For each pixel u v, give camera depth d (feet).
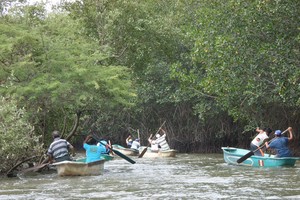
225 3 79.77
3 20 71.56
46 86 62.13
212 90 83.05
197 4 109.09
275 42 71.36
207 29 81.71
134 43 104.32
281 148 71.97
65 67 66.39
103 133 151.53
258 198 41.04
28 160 63.16
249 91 79.30
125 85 72.23
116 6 102.58
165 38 109.50
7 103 59.98
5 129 58.39
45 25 69.36
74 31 75.56
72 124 80.38
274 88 81.00
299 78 68.95
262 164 71.36
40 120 72.49
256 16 72.23
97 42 92.89
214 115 122.62
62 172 59.77
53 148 61.52
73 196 43.62
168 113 136.36
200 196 42.45
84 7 101.09
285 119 106.52
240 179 55.31
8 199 42.39
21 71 64.34
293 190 45.88
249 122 108.06
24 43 65.46
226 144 129.39
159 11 127.44
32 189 48.83
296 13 69.21
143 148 109.09
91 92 67.36
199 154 119.75
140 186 49.85
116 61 103.04
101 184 51.96
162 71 121.19
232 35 76.07
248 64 75.51
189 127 131.54
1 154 59.21
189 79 90.43
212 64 78.54
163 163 83.82
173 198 41.50
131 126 145.89
